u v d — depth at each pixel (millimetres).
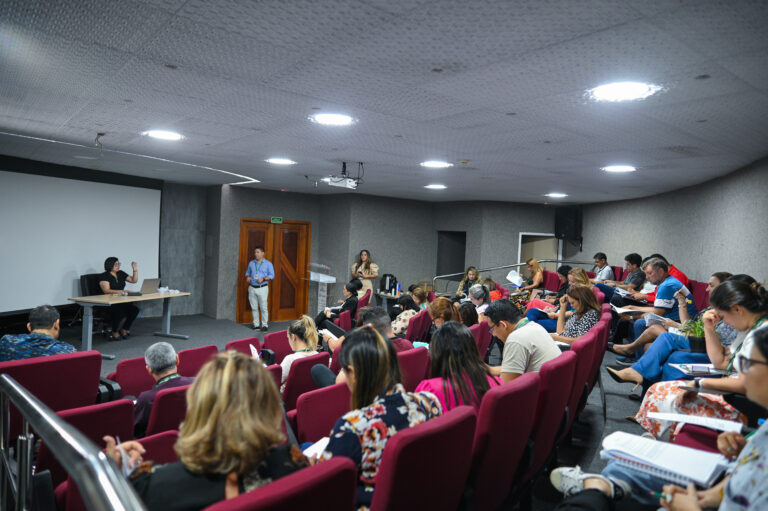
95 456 952
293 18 2070
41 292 6961
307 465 1252
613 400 4141
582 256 11031
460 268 11891
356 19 2049
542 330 2891
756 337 1319
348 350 1683
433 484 1446
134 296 7117
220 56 2598
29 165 6719
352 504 1125
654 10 1832
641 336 4570
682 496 1472
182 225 9727
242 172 7570
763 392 1287
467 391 2053
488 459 1733
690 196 7484
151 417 2311
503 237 11000
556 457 2727
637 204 9250
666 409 2475
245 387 1165
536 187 8070
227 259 9625
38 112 4129
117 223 8078
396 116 3709
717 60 2312
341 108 3553
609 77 2627
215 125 4328
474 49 2314
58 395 2840
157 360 2711
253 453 1138
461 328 2160
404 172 6844
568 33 2086
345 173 6383
